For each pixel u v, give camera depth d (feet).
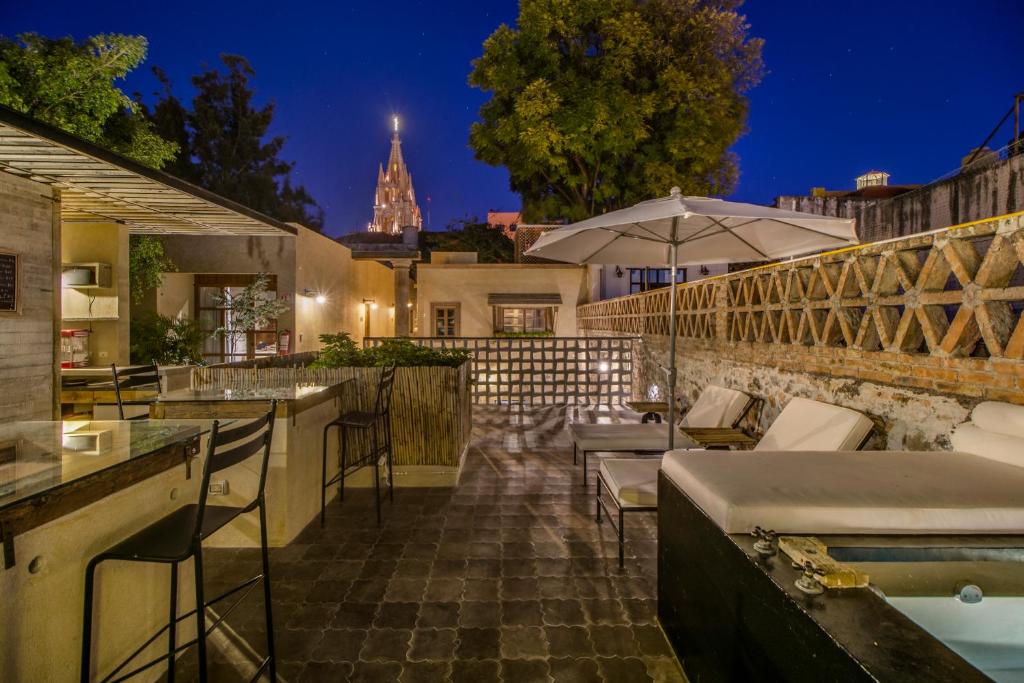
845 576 4.75
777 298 15.42
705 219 13.25
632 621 9.07
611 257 16.44
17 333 15.34
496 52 47.19
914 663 3.67
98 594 6.56
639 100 45.62
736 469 7.55
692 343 22.15
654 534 12.84
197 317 36.22
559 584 10.38
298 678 7.64
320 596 9.94
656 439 15.70
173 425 8.70
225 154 68.08
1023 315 7.97
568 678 7.63
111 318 23.13
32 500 5.55
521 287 51.24
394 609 9.48
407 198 291.58
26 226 15.65
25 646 5.51
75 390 17.60
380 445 16.61
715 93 47.60
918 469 7.47
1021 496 6.44
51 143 12.27
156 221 22.90
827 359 12.88
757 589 5.29
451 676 7.67
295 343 34.86
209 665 7.95
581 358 33.22
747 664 5.51
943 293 9.44
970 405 8.89
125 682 7.07
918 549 5.78
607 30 45.37
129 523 7.09
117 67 23.12
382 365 17.02
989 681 3.45
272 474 12.19
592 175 51.85
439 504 14.94
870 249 11.25
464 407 19.31
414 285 68.18
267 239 34.76
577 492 16.01
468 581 10.50
